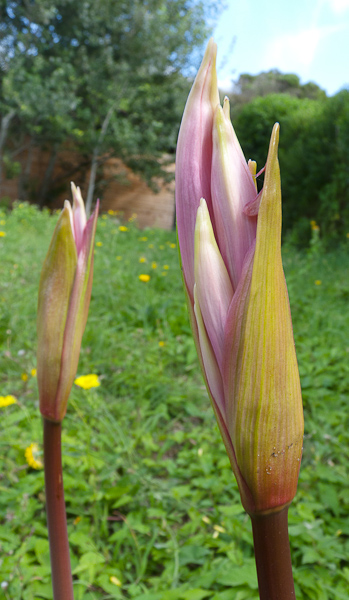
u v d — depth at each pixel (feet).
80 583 1.17
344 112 6.79
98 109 13.08
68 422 1.90
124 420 1.95
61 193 15.10
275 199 0.35
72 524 1.42
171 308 3.49
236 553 1.26
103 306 3.50
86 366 2.41
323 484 1.56
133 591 1.15
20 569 1.18
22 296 3.44
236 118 10.41
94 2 12.37
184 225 0.41
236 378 0.37
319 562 1.24
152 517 1.46
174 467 1.65
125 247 6.79
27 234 7.47
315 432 1.88
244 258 0.38
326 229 6.98
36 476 1.54
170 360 2.56
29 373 2.25
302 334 3.11
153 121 13.29
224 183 0.38
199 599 1.07
